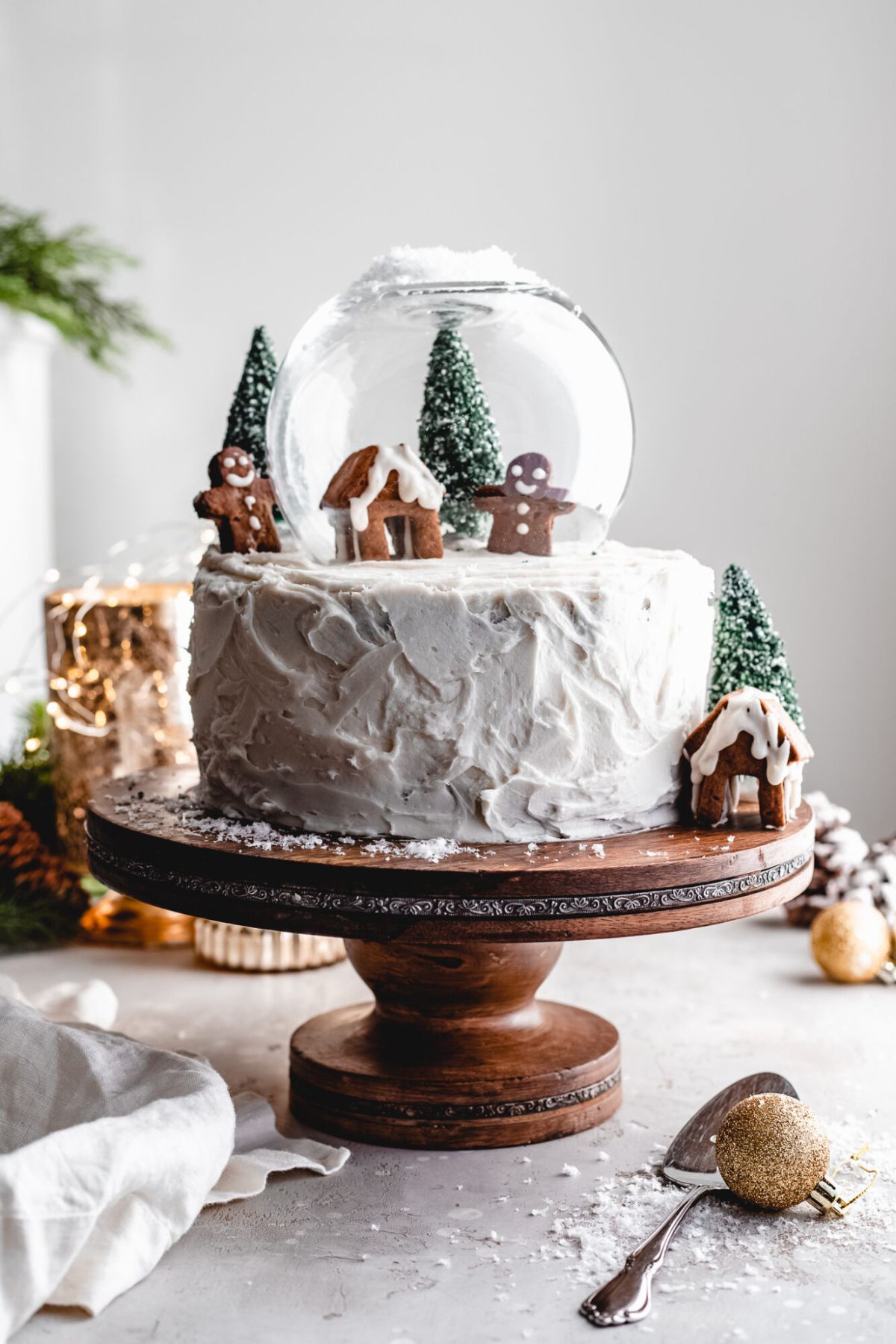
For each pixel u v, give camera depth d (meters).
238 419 1.56
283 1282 1.03
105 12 2.36
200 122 2.37
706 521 2.30
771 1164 1.10
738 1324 0.97
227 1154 1.09
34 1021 1.18
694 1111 1.34
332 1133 1.30
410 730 1.17
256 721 1.23
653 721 1.24
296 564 1.32
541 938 1.09
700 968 1.76
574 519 1.34
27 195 2.39
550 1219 1.13
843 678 2.28
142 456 2.43
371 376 1.29
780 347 2.24
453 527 1.35
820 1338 0.95
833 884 1.86
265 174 2.37
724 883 1.14
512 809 1.18
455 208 2.33
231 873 1.14
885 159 2.18
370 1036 1.37
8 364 2.24
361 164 2.35
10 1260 0.94
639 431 2.30
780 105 2.21
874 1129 1.28
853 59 2.18
